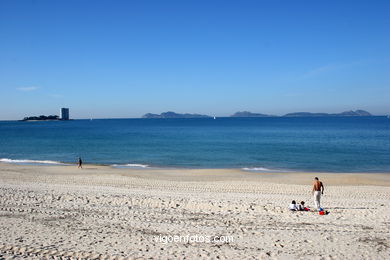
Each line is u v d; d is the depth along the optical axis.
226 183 22.98
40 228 10.45
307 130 102.31
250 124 166.62
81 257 8.09
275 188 20.97
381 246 9.05
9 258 7.97
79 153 46.09
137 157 41.59
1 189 17.58
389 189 20.61
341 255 8.41
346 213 12.97
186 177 26.98
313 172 30.00
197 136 80.19
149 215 12.24
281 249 8.81
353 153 43.59
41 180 23.91
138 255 8.22
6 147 54.56
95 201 14.59
